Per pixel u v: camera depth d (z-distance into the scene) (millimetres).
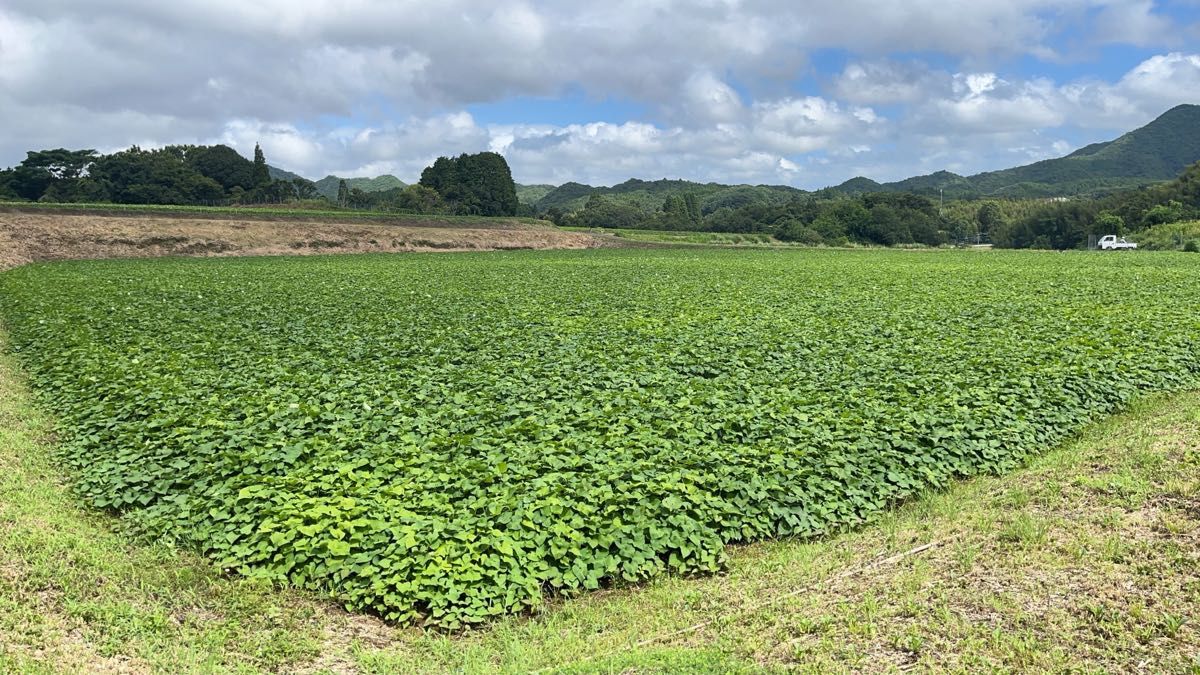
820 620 7023
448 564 7848
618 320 22781
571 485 9320
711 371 15789
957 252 83562
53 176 113250
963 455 11055
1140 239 93938
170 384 14008
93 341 18875
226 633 7145
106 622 7078
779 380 14570
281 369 15367
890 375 14836
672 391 13758
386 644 7242
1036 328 20000
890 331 20062
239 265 50344
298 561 8195
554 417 11969
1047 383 14023
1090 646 6352
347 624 7508
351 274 42531
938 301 27375
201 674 6473
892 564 8039
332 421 12031
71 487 10422
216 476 10078
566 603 7867
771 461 10133
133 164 112875
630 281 38250
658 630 7312
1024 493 9367
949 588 7359
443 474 9664
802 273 44094
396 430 11484
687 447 10758
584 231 106188
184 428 11523
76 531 8906
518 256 67500
